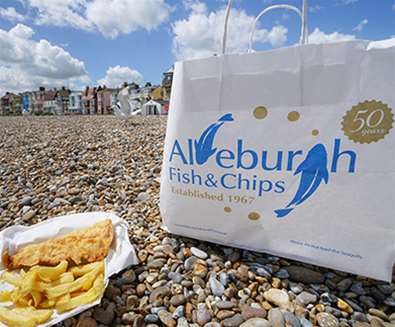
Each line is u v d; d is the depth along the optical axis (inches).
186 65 60.8
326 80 50.8
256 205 61.4
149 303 54.6
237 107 58.0
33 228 73.8
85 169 158.2
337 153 52.5
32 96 2346.2
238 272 61.2
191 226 69.6
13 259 61.9
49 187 128.4
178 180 67.5
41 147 235.1
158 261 65.4
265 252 63.7
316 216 56.4
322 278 58.7
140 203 105.4
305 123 53.7
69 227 73.8
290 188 57.6
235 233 65.3
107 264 61.6
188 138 63.7
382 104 48.1
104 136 298.0
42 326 46.7
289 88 53.4
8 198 117.8
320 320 49.0
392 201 50.3
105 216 78.1
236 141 59.5
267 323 48.4
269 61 53.8
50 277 56.4
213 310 52.6
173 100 64.8
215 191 64.0
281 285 57.9
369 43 47.7
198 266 63.7
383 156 49.7
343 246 55.1
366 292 55.9
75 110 2132.1
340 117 51.1
